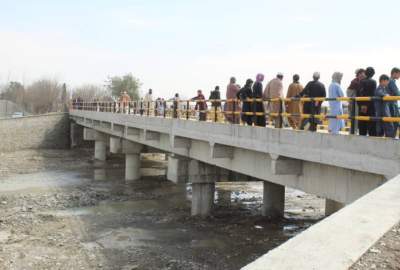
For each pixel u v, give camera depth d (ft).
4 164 136.67
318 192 38.11
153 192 93.91
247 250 52.75
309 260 14.14
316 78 40.63
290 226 63.67
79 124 181.78
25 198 86.02
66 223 66.64
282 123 41.16
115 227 64.39
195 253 52.08
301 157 36.78
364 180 32.07
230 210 74.64
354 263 14.26
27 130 177.58
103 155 152.76
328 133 33.45
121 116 104.99
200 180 69.82
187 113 64.49
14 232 61.31
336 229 16.47
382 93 30.63
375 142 28.63
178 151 68.95
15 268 47.26
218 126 52.75
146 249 53.78
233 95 55.16
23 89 345.10
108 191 94.53
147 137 82.69
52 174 120.16
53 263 48.83
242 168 51.85
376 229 16.40
